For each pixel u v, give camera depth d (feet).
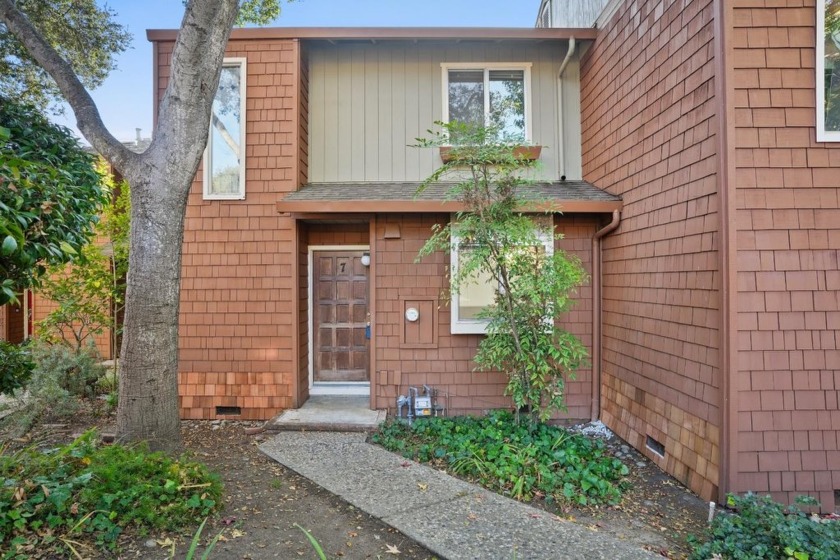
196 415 18.72
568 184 19.65
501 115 20.54
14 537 8.00
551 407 15.44
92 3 24.86
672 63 13.53
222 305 18.81
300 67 19.20
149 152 12.84
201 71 12.89
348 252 21.16
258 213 18.79
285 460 13.73
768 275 11.15
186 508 9.51
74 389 19.10
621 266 16.78
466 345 18.65
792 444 11.06
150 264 12.62
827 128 11.36
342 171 20.36
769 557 8.43
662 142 14.08
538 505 11.27
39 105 27.55
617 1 17.10
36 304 28.60
